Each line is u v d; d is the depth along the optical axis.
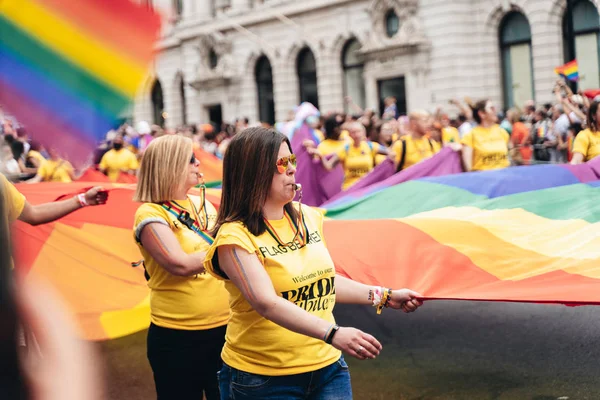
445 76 26.80
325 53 32.16
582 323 6.93
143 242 3.72
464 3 26.42
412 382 5.70
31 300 0.97
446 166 8.92
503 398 5.24
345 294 3.32
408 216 6.86
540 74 24.67
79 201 4.32
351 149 10.08
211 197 5.88
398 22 28.70
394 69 28.33
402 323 7.48
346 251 5.03
